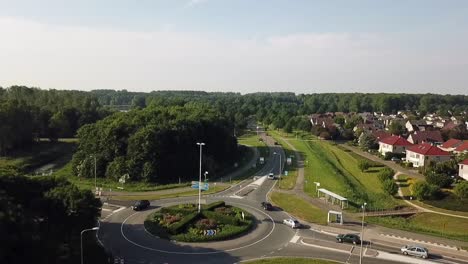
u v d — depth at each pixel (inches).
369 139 6412.4
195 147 4510.3
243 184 3900.1
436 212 3159.5
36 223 1798.7
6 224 1551.4
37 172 4402.1
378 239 2497.5
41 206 1967.3
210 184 3878.0
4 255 1482.5
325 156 5521.7
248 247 2331.4
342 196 3400.6
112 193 3494.1
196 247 2310.5
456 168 4269.2
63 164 5012.3
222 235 2439.7
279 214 2970.0
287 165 4847.4
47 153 5536.4
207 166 4325.8
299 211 3034.0
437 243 2453.2
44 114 6461.6
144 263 2074.3
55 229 1951.3
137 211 2960.1
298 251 2285.9
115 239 2401.6
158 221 2687.0
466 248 2380.7
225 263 2091.5
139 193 3526.1
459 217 3043.8
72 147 6176.2
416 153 4909.0
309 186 3789.4
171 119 4635.8
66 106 7140.8
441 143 6309.1
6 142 5255.9
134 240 2391.7
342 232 2613.2
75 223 2030.0
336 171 4478.3
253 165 4884.4
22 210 1774.1
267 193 3560.5
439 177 3774.6
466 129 7623.0
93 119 7431.1
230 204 3198.8
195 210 2829.7
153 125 4192.9
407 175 4392.2
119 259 2066.9
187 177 4197.8
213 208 2960.1
